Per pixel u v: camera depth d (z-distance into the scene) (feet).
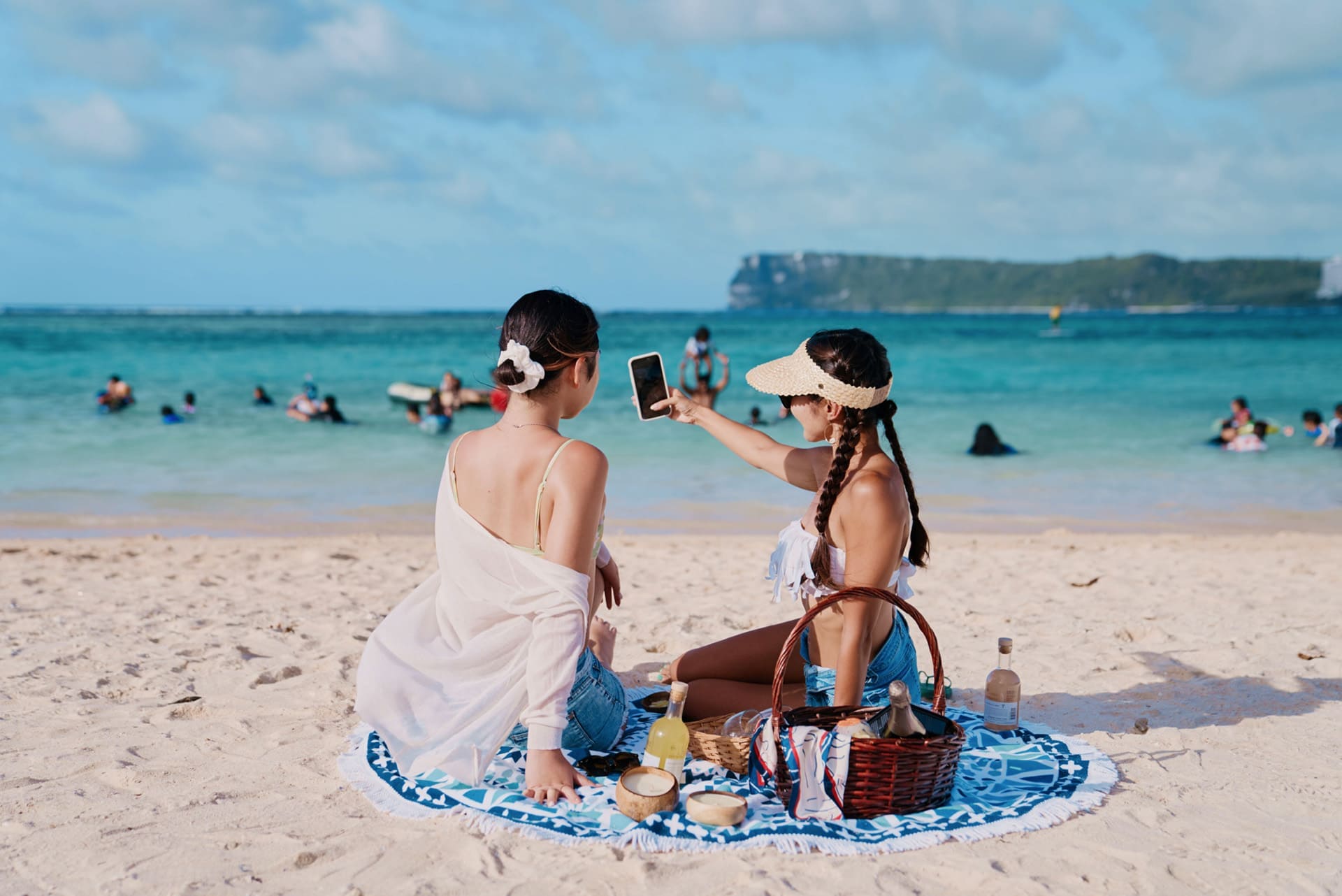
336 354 111.34
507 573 9.53
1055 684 13.97
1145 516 30.04
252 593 19.40
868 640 9.82
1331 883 8.14
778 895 7.77
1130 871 8.32
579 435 46.32
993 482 35.91
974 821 9.12
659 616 17.84
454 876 8.08
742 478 36.19
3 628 16.38
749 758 9.95
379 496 32.53
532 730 9.40
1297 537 26.09
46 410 54.29
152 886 7.90
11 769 10.33
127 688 13.30
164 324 242.17
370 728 11.53
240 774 10.28
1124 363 103.04
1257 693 13.39
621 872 8.11
